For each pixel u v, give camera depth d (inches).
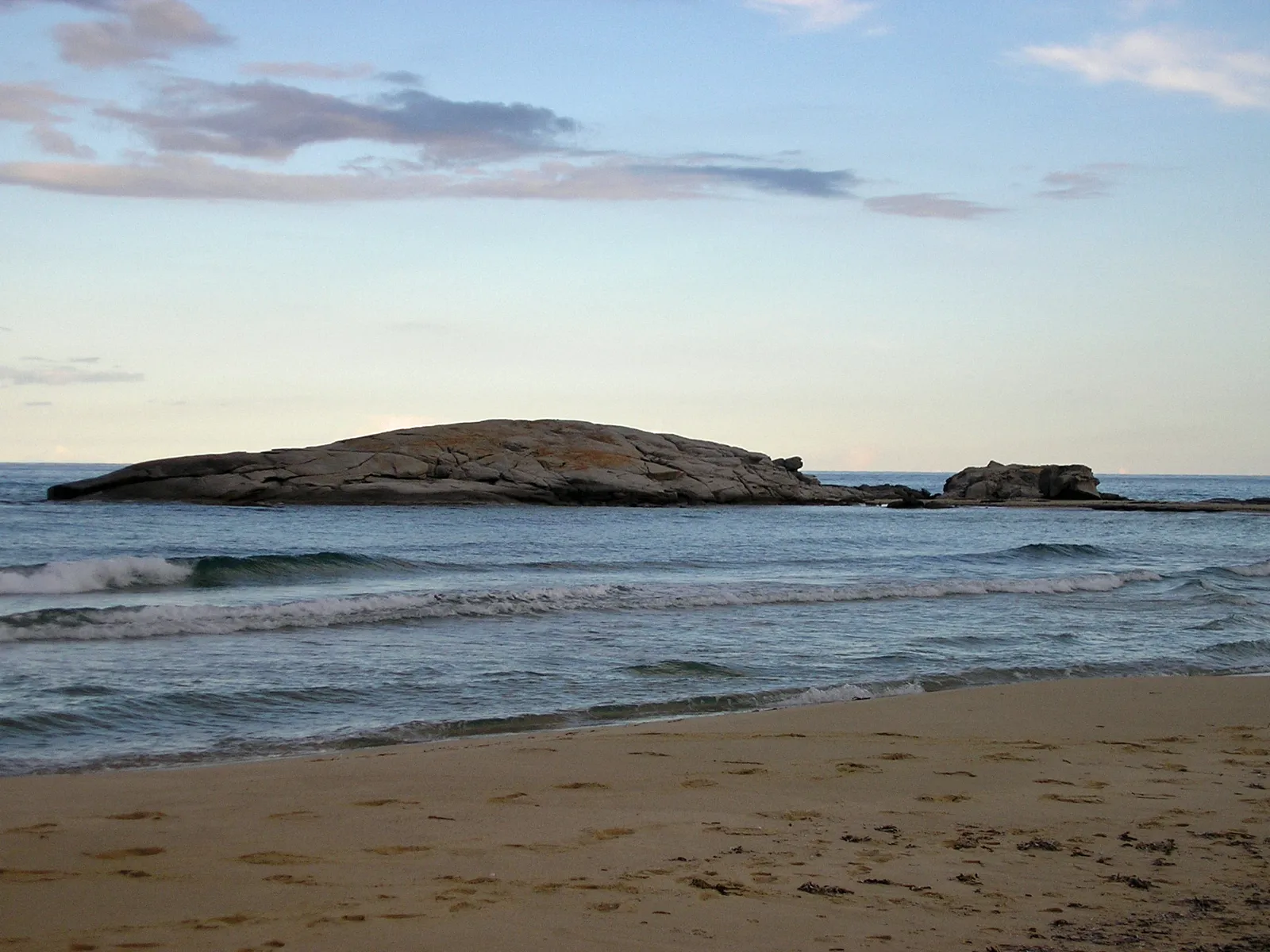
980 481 3976.4
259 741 415.8
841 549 1790.1
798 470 3831.2
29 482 4709.6
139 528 1952.5
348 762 357.1
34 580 954.1
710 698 513.7
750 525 2491.4
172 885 220.4
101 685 503.8
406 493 2817.4
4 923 194.9
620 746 386.6
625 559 1482.5
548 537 1961.1
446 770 344.2
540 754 370.3
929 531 2431.1
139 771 348.5
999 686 538.9
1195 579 1110.4
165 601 906.7
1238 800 307.7
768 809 294.7
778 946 183.9
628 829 271.0
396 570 1235.9
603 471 3120.1
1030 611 892.0
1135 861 242.1
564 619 791.7
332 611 764.0
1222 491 7568.9
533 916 200.1
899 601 953.5
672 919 198.4
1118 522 2883.9
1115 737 414.9
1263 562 1368.1
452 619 775.1
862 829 272.4
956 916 201.6
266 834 265.0
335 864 237.3
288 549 1585.9
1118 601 973.2
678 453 3425.2
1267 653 701.9
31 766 369.1
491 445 3147.1
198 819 280.4
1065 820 283.1
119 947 181.6
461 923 195.6
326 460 2851.9
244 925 194.1
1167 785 328.2
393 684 535.5
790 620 805.9
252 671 560.1
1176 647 716.7
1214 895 215.3
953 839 262.4
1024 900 211.9
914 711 469.1
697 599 887.7
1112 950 181.5
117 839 258.8
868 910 204.8
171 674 543.2
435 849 250.8
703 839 261.0
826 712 463.5
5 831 265.9
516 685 542.9
